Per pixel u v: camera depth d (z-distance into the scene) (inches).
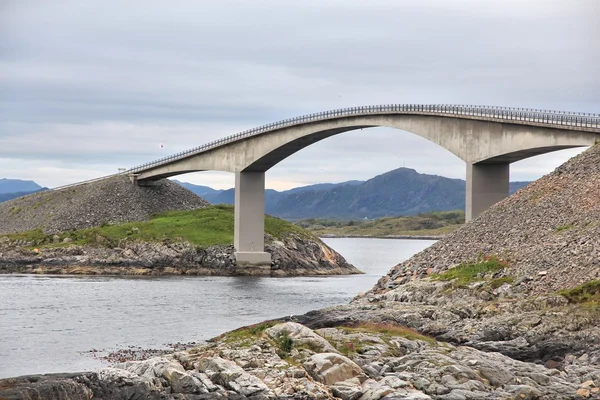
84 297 4916.3
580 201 3809.1
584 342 2694.4
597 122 4160.9
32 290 5280.5
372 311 3297.2
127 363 2203.5
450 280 3565.5
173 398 2049.7
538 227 3769.7
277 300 4881.9
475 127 4827.8
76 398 1967.3
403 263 4114.2
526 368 2364.7
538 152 4581.7
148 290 5413.4
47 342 3289.9
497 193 4854.8
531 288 3245.6
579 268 3218.5
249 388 2105.1
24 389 1907.0
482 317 3070.9
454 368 2268.7
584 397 2172.7
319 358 2278.5
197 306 4544.8
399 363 2363.4
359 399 2128.4
